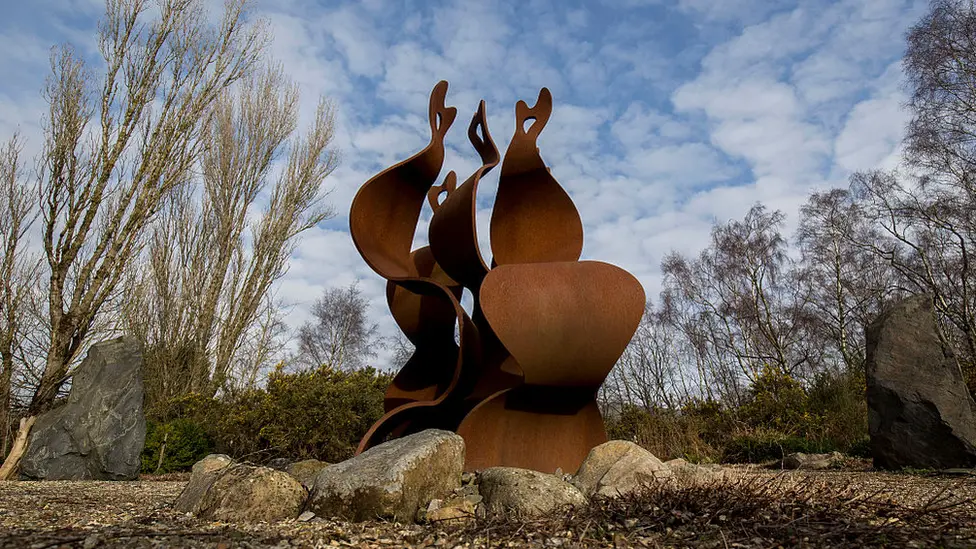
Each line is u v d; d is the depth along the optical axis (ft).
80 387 30.45
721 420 41.86
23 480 28.30
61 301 35.83
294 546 8.92
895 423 25.22
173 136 42.42
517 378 19.63
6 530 9.68
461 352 18.57
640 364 83.15
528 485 11.86
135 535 9.22
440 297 21.30
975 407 26.50
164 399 45.93
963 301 51.75
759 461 34.14
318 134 62.49
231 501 11.66
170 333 51.57
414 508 11.59
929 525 9.86
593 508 11.03
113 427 29.84
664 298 83.66
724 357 78.59
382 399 38.42
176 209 55.06
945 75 53.16
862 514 10.54
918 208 57.41
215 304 54.08
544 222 20.74
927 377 24.89
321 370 42.22
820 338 71.77
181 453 36.35
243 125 59.57
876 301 68.54
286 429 34.71
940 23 52.80
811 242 70.28
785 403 41.06
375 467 11.91
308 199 60.95
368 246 20.18
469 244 19.21
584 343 17.84
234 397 41.73
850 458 31.09
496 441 18.24
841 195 69.21
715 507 10.46
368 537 9.73
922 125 54.80
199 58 44.37
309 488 13.69
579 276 18.44
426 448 12.49
